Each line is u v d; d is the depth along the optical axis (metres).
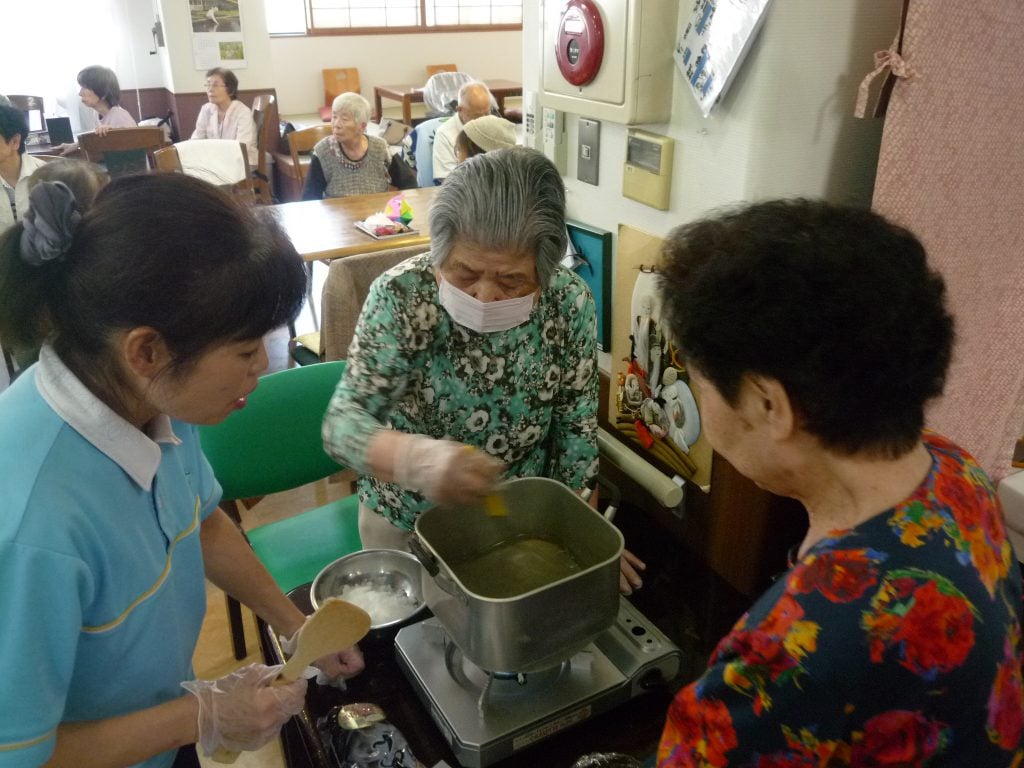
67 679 0.71
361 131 4.49
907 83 1.08
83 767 0.77
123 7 6.72
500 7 8.76
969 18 1.08
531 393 1.27
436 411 1.25
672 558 1.37
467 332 1.18
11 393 0.74
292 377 1.61
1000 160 1.20
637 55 1.26
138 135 4.75
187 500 0.91
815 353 0.55
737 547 1.41
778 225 0.59
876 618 0.54
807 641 0.54
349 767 0.93
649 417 1.52
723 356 0.59
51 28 6.63
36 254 0.65
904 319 0.55
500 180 1.02
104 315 0.66
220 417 0.77
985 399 1.42
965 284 1.28
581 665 1.04
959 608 0.54
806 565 0.58
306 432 1.63
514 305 1.11
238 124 5.84
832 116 1.17
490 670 0.90
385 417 1.20
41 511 0.67
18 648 0.66
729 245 0.59
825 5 1.09
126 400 0.76
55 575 0.67
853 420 0.57
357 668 1.07
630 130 1.40
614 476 1.68
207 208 0.67
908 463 0.61
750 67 1.13
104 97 5.82
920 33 1.05
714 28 1.16
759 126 1.14
